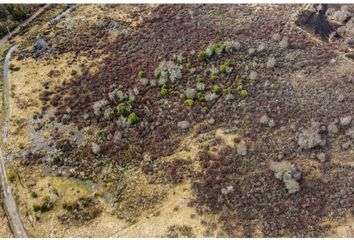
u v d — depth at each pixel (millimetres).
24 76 75250
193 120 65188
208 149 61281
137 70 74875
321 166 59656
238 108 66875
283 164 58656
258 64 75125
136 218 53938
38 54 80125
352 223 54312
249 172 58281
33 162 60906
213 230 52500
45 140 64062
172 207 54844
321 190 57000
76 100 70188
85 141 63562
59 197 56375
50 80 74375
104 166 60125
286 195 56031
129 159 60625
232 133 63406
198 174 58125
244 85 70875
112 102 68562
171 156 60812
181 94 68938
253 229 52781
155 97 69000
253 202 55156
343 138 63281
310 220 54031
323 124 64625
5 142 63969
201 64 74500
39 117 67562
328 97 69562
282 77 73125
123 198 56188
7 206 55719
